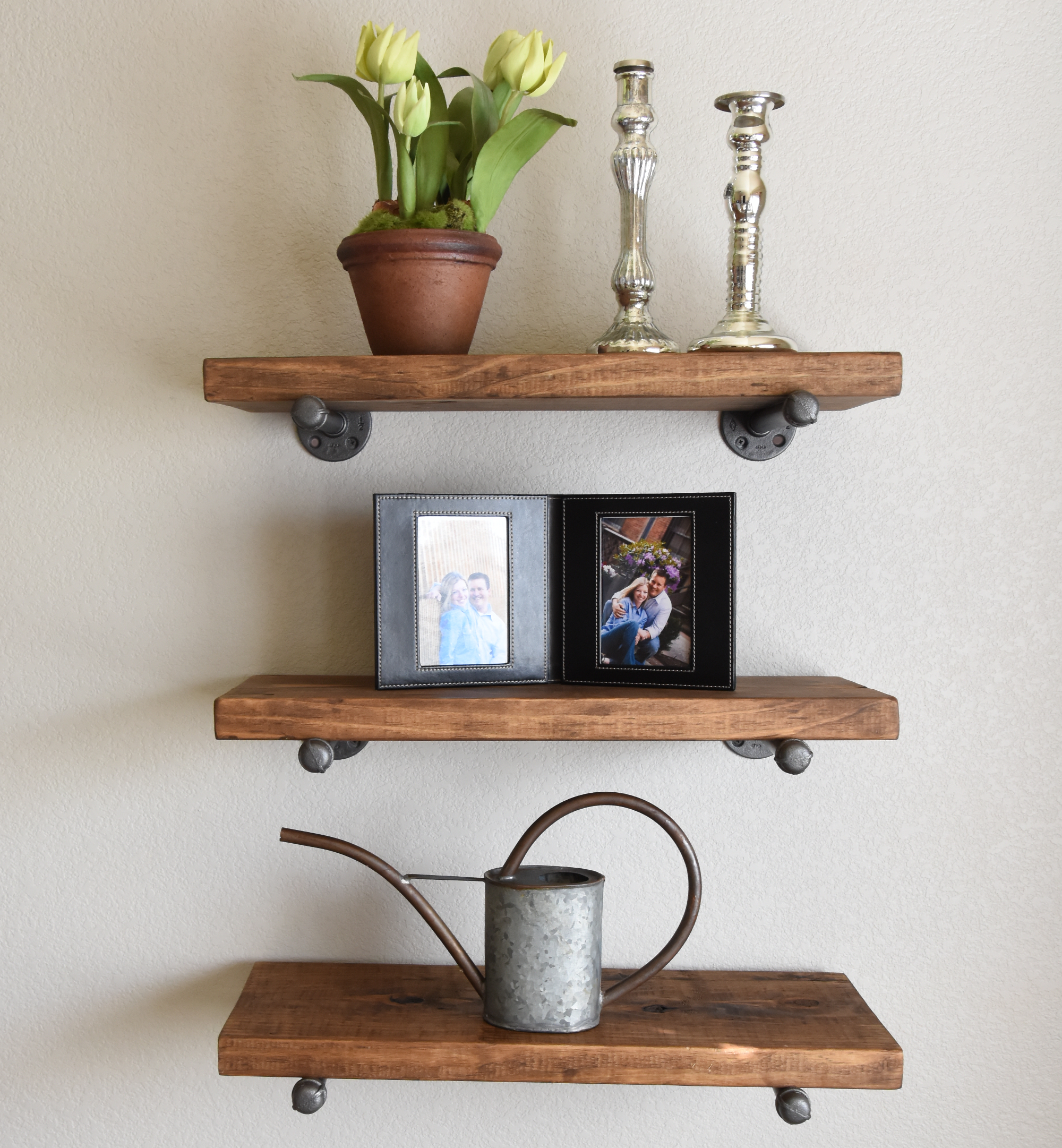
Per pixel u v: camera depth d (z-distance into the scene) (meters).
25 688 1.01
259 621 1.02
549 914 0.87
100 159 1.00
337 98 0.99
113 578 1.01
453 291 0.86
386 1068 0.86
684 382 0.84
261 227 1.00
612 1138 1.02
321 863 1.02
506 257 1.00
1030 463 1.00
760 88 0.99
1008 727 1.01
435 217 0.86
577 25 0.99
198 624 1.02
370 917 1.03
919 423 1.01
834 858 1.02
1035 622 1.01
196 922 1.02
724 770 1.02
